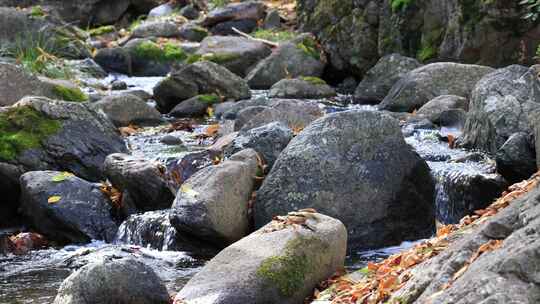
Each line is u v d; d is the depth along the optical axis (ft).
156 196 31.17
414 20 54.75
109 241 30.55
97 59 65.36
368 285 20.68
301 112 39.27
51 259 28.50
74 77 59.06
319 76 60.95
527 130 32.94
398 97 46.62
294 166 28.71
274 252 21.98
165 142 41.86
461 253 16.60
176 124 46.80
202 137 43.11
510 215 16.57
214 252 28.22
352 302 20.30
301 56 60.54
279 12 75.97
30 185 31.09
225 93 53.11
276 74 59.67
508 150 29.19
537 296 13.82
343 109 48.93
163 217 29.45
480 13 48.78
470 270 15.28
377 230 28.55
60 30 67.82
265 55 63.72
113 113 47.55
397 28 55.77
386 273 20.89
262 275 21.44
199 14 81.20
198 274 22.03
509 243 15.19
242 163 28.96
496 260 14.70
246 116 41.73
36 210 30.83
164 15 81.82
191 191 28.17
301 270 21.99
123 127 46.26
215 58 62.69
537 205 16.22
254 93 56.44
